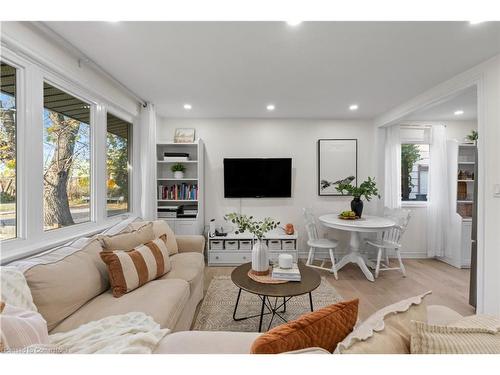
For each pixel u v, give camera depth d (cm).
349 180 404
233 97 307
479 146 215
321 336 79
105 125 254
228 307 238
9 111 157
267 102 325
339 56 206
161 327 135
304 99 313
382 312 84
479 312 212
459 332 70
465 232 358
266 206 405
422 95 290
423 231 406
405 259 400
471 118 396
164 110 361
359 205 349
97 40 183
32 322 98
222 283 296
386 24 163
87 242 178
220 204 404
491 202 205
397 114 340
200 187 373
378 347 67
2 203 154
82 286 146
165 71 235
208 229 401
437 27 166
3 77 154
